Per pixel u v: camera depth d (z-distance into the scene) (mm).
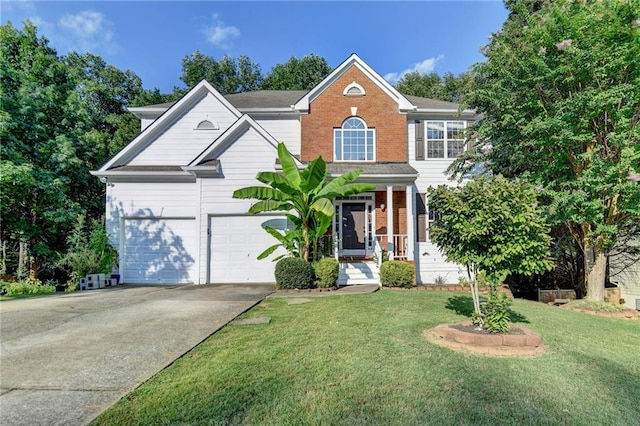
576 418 3113
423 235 13500
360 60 13852
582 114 8453
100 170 12914
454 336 5125
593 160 8312
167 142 13836
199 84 13922
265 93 17875
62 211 12742
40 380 3854
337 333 5531
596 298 9227
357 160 13719
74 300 8656
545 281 12586
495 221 4906
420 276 13180
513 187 5078
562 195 8492
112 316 6832
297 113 14211
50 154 13180
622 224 9195
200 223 12227
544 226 5184
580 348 5098
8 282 11438
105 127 26000
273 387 3604
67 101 14234
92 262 11562
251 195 10625
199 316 6785
